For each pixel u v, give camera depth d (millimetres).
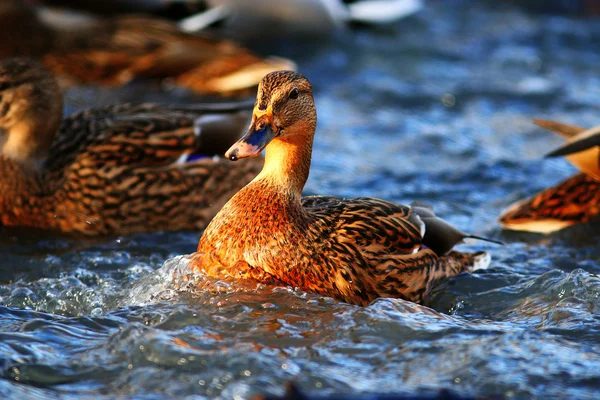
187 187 12664
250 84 18672
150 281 10078
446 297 10336
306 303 9352
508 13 23266
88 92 18656
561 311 9414
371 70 19844
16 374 7918
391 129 16844
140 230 12539
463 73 19719
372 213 10281
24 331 8742
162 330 8648
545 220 12680
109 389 7738
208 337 8602
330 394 7438
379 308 9172
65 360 8180
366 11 22062
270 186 9867
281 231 9672
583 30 22281
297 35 21328
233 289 9531
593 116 17547
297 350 8375
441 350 8383
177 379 7805
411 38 21625
